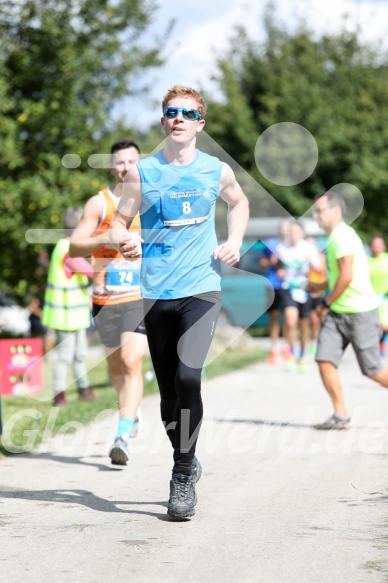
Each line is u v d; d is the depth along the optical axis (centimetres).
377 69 9175
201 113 1438
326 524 1416
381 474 1791
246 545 1302
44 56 5344
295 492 1639
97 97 5428
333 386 2334
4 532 1383
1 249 5366
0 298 6206
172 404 1514
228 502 1567
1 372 3070
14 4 5294
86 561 1228
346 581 1134
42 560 1234
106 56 5497
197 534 1363
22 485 1723
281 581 1135
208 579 1145
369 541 1318
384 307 4444
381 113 8656
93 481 1755
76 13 5422
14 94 5453
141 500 1592
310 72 9088
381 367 2330
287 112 8731
